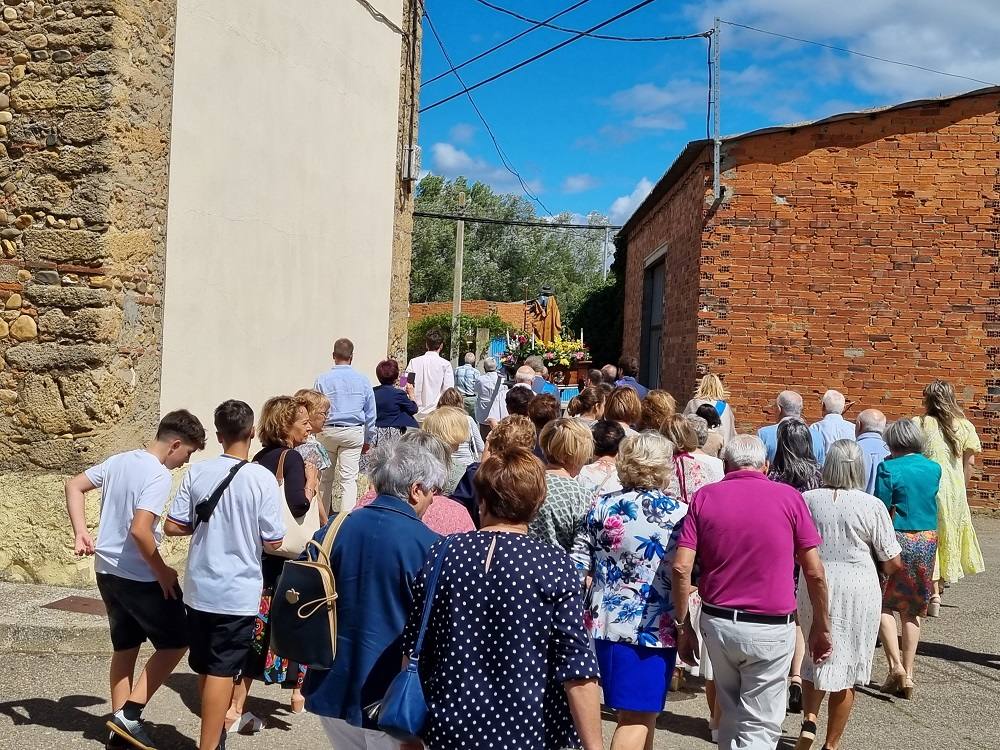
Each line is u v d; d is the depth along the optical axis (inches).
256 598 176.2
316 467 229.8
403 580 142.3
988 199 491.8
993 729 222.4
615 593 169.6
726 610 170.9
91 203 269.4
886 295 502.9
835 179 505.0
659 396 269.9
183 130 309.4
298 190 391.5
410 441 153.8
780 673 171.6
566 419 200.1
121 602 182.5
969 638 296.8
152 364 295.6
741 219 513.3
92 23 269.9
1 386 273.4
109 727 179.8
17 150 274.7
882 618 246.8
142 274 288.4
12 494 271.4
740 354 515.5
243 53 344.8
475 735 119.4
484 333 1185.4
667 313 649.0
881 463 252.8
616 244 993.5
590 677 120.5
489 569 124.2
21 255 273.4
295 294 393.1
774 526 171.6
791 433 223.5
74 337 269.3
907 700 241.3
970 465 306.8
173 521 178.2
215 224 330.6
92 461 269.3
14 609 249.6
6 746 184.4
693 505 175.0
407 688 122.4
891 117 499.2
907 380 502.0
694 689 250.2
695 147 526.0
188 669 240.2
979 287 494.6
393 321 503.2
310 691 144.6
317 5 399.9
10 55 275.3
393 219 495.5
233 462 179.6
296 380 397.7
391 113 484.4
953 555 303.0
